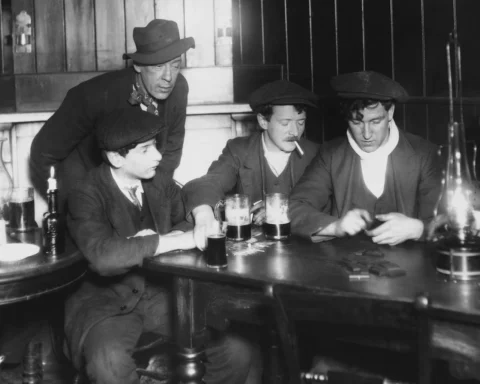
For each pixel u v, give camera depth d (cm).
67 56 393
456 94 306
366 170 256
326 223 231
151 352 276
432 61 322
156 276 264
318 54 410
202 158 380
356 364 206
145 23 395
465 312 151
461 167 203
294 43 426
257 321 196
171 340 247
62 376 301
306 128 432
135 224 257
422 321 146
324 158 264
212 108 373
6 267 216
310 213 238
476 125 293
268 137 287
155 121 246
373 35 363
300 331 223
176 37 287
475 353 155
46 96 374
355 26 377
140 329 245
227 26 396
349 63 384
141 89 295
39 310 290
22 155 359
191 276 203
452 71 309
